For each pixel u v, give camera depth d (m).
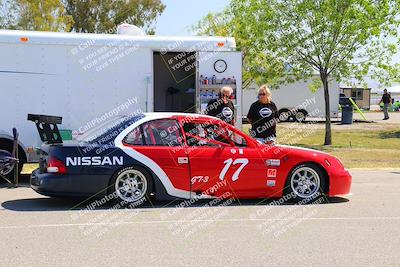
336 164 8.89
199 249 6.07
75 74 11.27
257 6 20.58
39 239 6.41
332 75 20.92
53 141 8.70
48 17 34.16
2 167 10.59
